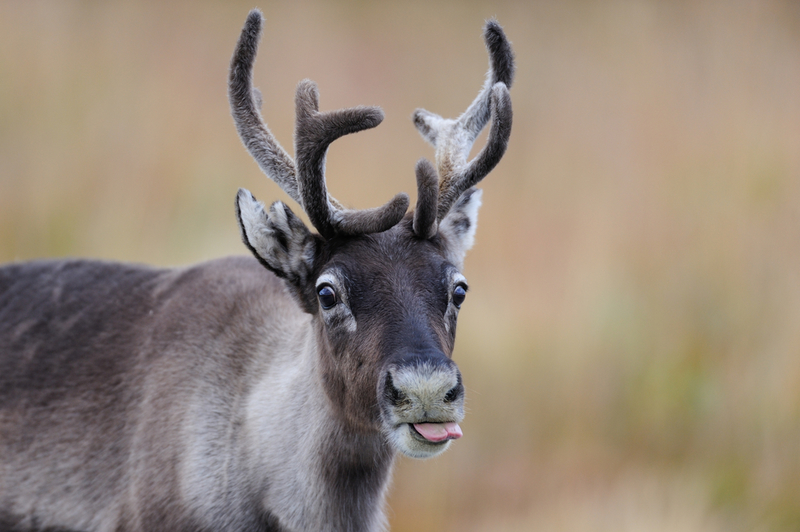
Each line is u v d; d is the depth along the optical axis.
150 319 13.82
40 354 14.24
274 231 11.38
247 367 12.69
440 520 19.48
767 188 28.09
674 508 19.28
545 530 19.16
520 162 30.48
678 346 23.50
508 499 20.33
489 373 22.38
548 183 29.48
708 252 25.72
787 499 20.17
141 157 27.44
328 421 11.41
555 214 28.17
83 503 13.15
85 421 13.45
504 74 12.33
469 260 26.38
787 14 37.12
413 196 27.09
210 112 30.34
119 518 12.81
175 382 12.84
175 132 28.42
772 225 26.88
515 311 24.09
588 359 23.05
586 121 33.03
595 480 20.70
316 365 11.52
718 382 22.75
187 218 25.56
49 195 25.67
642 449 21.75
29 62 29.83
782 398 22.16
